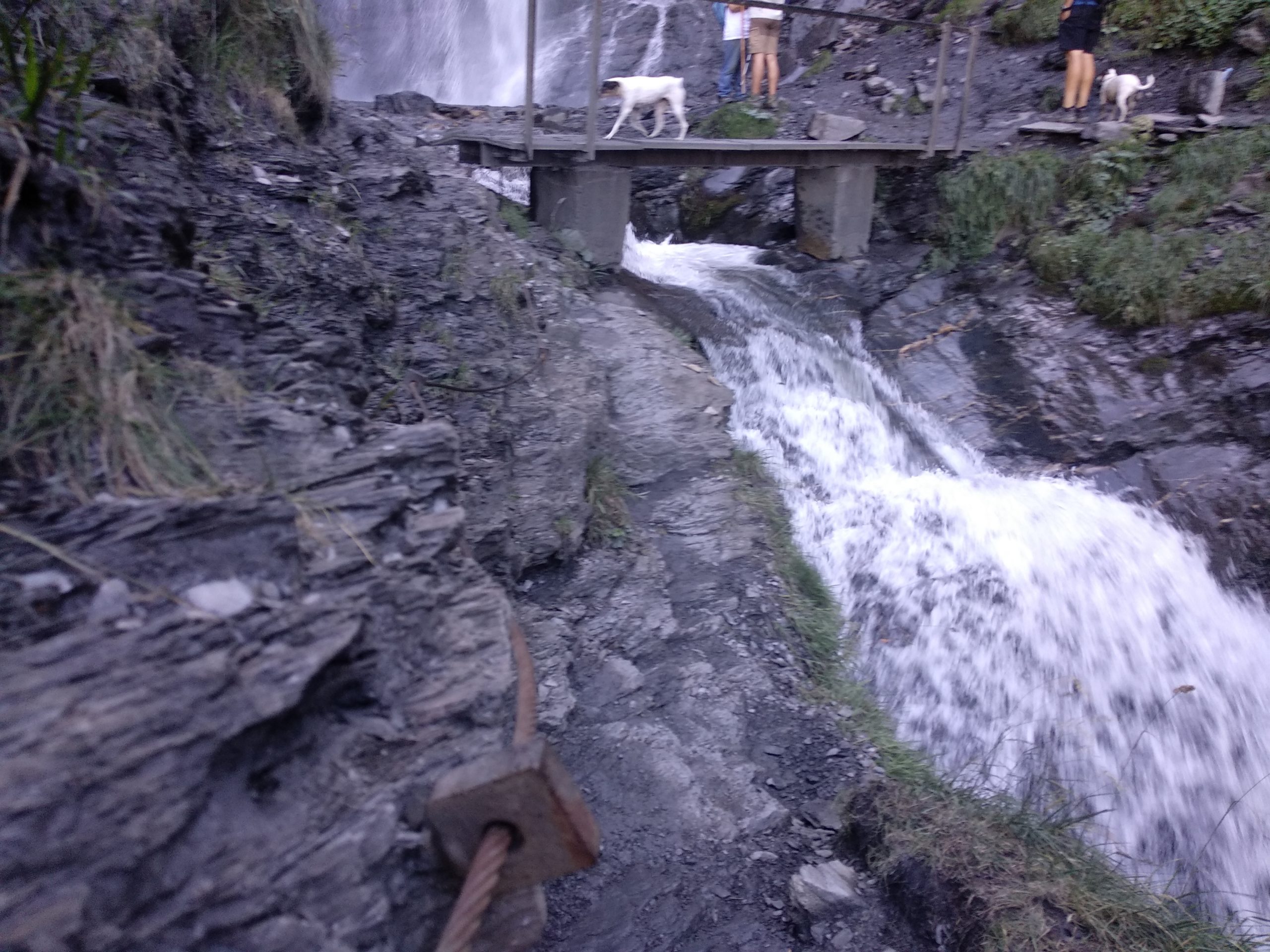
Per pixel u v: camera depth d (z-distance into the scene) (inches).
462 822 78.4
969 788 176.4
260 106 211.6
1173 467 269.7
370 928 74.3
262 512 83.7
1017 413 293.7
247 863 69.0
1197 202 320.8
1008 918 138.6
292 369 117.2
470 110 402.6
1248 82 375.9
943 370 311.4
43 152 100.7
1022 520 256.2
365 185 233.8
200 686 70.5
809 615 217.2
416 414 169.9
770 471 258.1
